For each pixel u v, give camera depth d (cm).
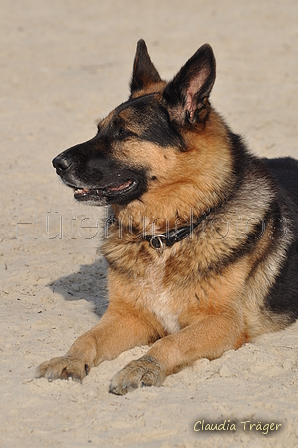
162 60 2477
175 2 4009
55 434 536
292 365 657
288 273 817
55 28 3372
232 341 701
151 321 754
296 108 1912
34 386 615
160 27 3275
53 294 888
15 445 526
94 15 3712
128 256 754
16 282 927
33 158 1534
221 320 699
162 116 730
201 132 734
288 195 884
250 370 648
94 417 558
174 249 732
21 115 1927
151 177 733
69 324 782
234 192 752
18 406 585
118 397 596
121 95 2083
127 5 4006
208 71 714
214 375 646
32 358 685
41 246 1073
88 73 2447
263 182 796
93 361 683
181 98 720
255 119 1791
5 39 3122
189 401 581
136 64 863
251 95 2061
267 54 2639
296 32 3023
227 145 765
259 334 770
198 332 685
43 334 751
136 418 550
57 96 2123
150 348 677
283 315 802
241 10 3622
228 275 712
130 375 619
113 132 745
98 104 1992
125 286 750
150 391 599
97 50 2841
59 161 736
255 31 3073
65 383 620
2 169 1457
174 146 723
